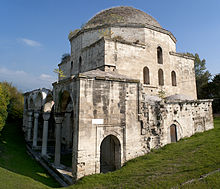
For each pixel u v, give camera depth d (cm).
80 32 2612
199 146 1565
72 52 2839
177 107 2064
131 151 1554
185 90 2752
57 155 1748
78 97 1361
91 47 2309
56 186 1350
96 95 1426
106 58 2047
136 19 2575
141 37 2369
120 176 1229
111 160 1767
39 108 2612
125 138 1523
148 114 1709
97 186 1128
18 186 1140
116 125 1493
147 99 1959
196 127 2250
